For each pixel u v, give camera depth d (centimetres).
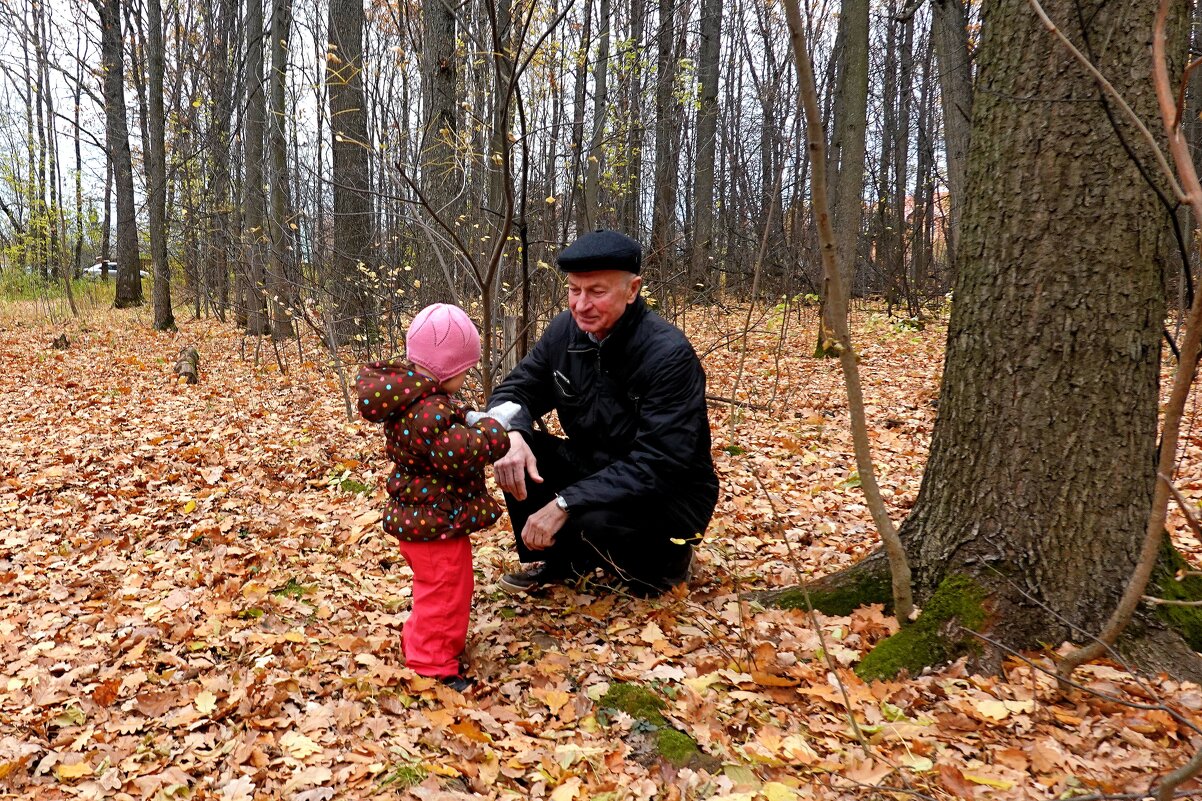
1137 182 240
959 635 261
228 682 271
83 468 542
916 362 961
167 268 1470
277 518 437
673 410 285
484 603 327
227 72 1498
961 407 275
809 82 191
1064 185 245
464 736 234
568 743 235
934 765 213
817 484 495
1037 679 245
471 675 275
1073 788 201
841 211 964
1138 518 260
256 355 970
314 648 293
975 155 267
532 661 285
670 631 296
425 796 207
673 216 1198
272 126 1095
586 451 324
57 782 223
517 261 670
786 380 853
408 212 626
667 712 247
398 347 854
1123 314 247
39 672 281
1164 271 249
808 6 1212
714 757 224
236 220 1270
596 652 285
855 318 1374
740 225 1529
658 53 999
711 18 1476
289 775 223
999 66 256
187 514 452
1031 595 261
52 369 967
